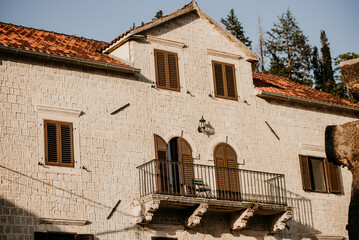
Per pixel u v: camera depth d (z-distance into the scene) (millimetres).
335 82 50938
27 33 24641
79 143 22266
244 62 28125
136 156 23453
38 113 21672
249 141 26922
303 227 27328
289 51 54719
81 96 22859
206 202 23203
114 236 22016
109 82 23719
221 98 26734
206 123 25859
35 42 23500
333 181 29016
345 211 29016
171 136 24703
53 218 20781
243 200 24438
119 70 23828
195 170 24781
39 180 20953
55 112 22031
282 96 28203
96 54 24828
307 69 53719
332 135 14398
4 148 20641
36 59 22234
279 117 28359
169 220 23500
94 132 22734
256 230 25797
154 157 23906
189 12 26891
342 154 14195
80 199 21641
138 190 23062
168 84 25344
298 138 28656
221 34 27688
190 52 26484
